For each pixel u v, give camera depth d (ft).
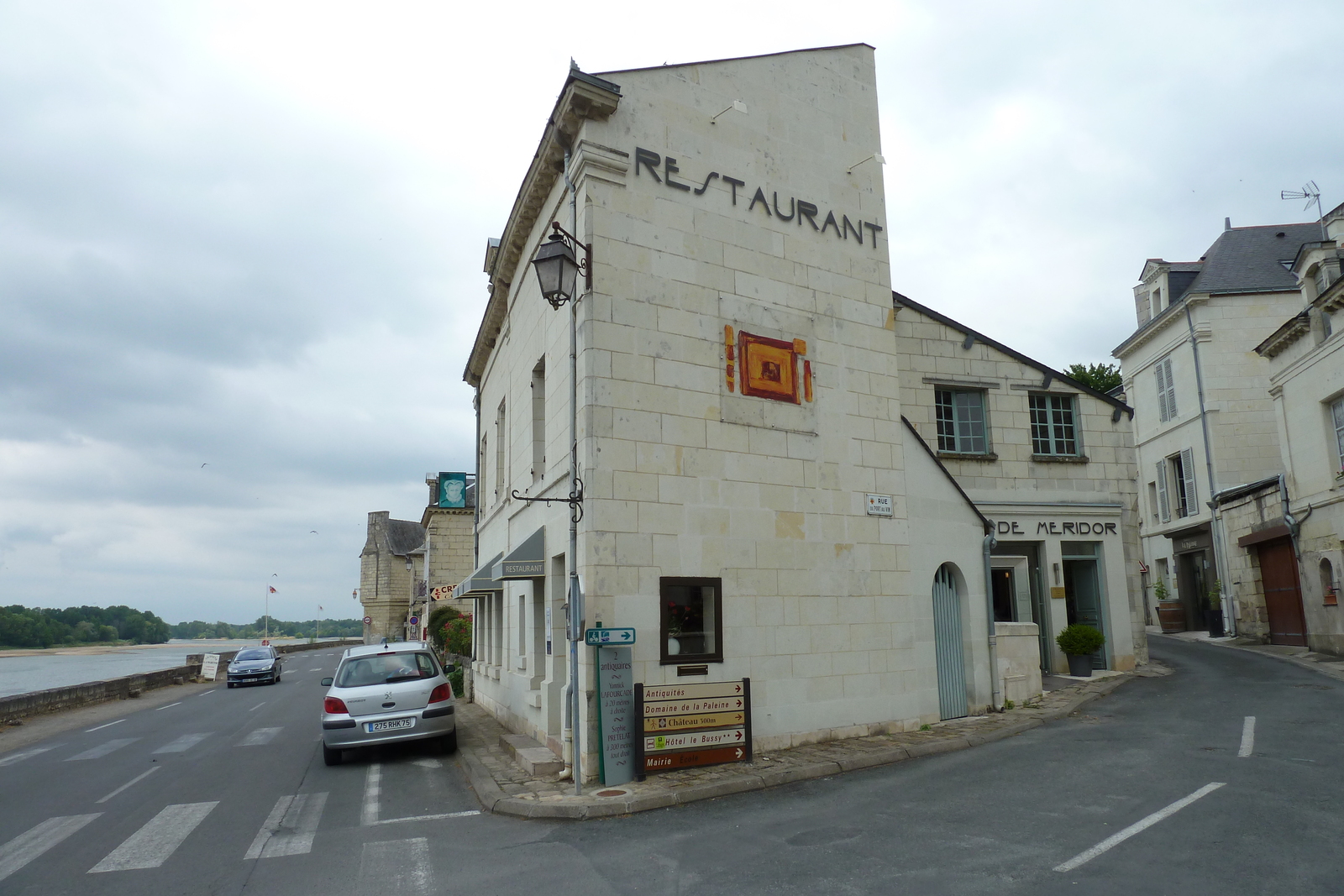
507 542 50.78
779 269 37.06
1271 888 15.84
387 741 35.68
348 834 24.08
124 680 84.58
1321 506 59.11
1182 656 63.36
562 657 34.81
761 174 37.40
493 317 56.85
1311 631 60.44
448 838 23.22
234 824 25.76
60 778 35.58
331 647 261.03
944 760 31.22
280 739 46.44
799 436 36.19
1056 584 55.11
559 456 34.76
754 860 19.62
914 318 55.67
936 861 18.61
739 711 31.48
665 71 35.19
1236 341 83.15
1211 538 80.23
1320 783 23.66
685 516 32.19
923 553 39.83
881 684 36.68
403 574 225.35
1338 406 58.39
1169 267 91.86
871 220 41.14
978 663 41.11
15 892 19.56
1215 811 21.27
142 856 22.38
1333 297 57.57
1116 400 58.59
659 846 21.31
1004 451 55.72
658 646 30.58
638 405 31.81
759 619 33.40
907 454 40.34
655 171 34.04
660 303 33.14
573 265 29.66
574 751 28.32
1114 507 56.80
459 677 69.26
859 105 42.01
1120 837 19.48
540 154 36.32
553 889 18.29
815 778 29.22
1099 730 35.17
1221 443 81.66
